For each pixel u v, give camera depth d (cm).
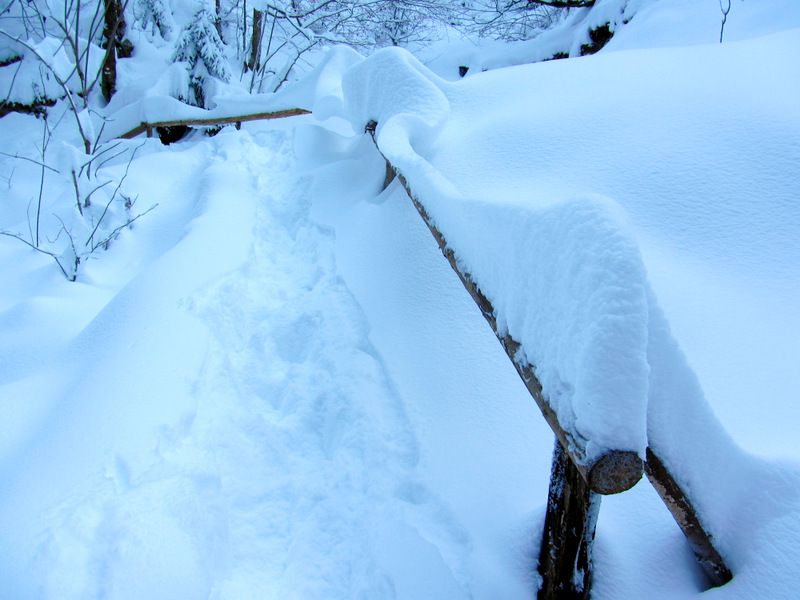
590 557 157
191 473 205
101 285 394
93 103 880
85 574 162
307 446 238
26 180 598
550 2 948
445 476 210
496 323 156
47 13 895
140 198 505
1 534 172
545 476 199
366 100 434
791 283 230
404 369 261
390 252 336
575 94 357
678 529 167
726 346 214
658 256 252
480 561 178
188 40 755
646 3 754
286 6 924
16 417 236
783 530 138
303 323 310
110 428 213
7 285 395
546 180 307
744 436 182
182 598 160
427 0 1035
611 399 104
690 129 296
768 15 557
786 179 261
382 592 174
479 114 397
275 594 177
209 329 290
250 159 574
